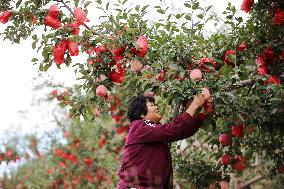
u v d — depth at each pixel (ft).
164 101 23.79
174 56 18.86
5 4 21.15
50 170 39.01
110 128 37.83
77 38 19.52
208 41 21.53
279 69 21.22
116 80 20.83
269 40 21.56
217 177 26.18
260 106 21.42
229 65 21.21
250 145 27.86
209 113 18.65
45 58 20.97
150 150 17.75
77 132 39.50
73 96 22.16
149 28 20.27
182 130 17.53
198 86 17.97
